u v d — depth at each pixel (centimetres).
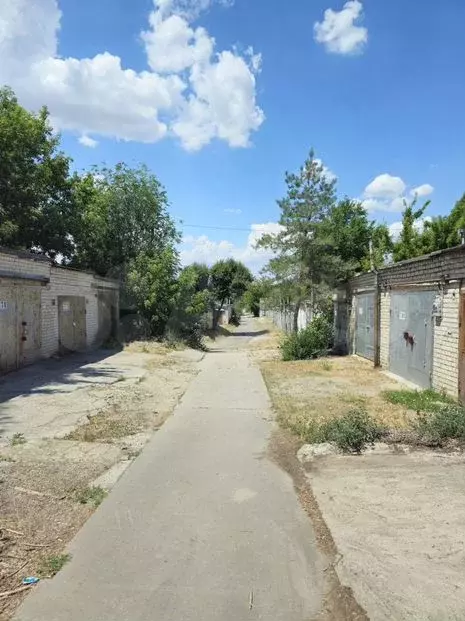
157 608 299
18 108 1925
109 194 2386
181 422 766
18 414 766
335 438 614
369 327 1560
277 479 518
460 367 879
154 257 2289
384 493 464
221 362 1630
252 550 369
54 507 438
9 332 1152
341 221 2300
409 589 313
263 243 2022
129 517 423
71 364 1353
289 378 1227
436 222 1834
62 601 306
